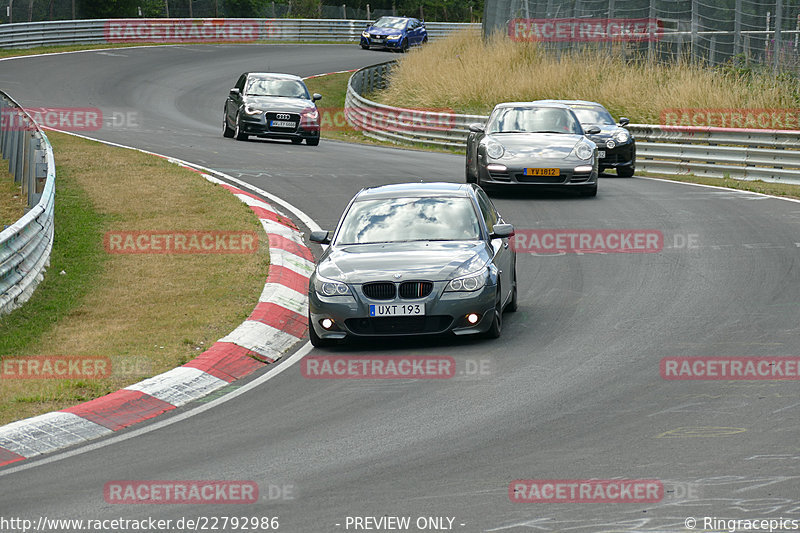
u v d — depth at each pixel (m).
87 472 24.17
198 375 32.56
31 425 27.67
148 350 35.19
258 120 100.12
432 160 90.50
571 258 49.47
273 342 37.12
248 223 56.34
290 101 102.44
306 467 23.73
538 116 68.75
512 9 154.88
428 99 133.50
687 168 84.00
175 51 189.62
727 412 26.50
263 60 187.12
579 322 37.84
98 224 56.31
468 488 21.77
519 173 64.12
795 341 33.62
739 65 111.44
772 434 24.52
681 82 107.25
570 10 139.50
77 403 29.66
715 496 20.66
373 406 28.77
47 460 25.36
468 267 35.47
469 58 143.88
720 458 22.92
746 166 80.00
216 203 61.44
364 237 38.25
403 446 24.98
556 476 22.27
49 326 39.06
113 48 185.38
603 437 24.88
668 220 58.03
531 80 125.25
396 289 34.88
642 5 128.38
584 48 132.75
